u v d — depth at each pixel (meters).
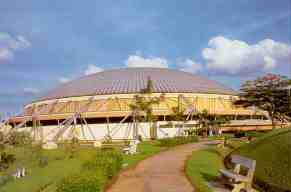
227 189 15.01
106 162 16.52
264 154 18.22
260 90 47.50
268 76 47.44
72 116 72.75
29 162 27.28
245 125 69.19
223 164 22.97
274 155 17.36
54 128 73.44
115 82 84.75
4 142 33.69
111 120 74.75
